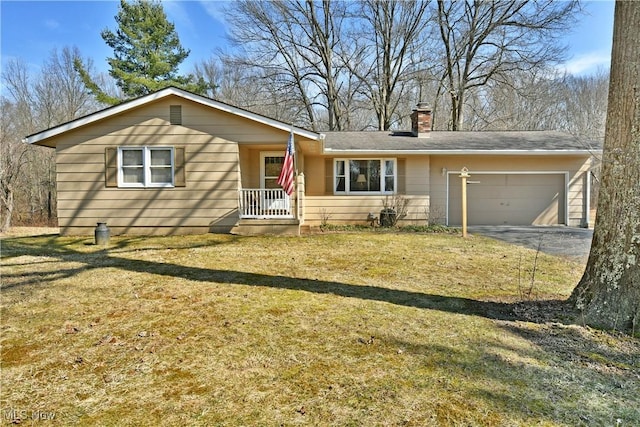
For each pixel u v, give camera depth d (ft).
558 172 41.24
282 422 6.73
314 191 41.55
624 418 6.71
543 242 28.66
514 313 12.39
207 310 12.94
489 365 8.75
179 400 7.48
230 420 6.82
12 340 10.51
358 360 9.12
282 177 30.32
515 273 18.45
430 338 10.35
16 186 61.93
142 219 32.32
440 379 8.14
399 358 9.19
